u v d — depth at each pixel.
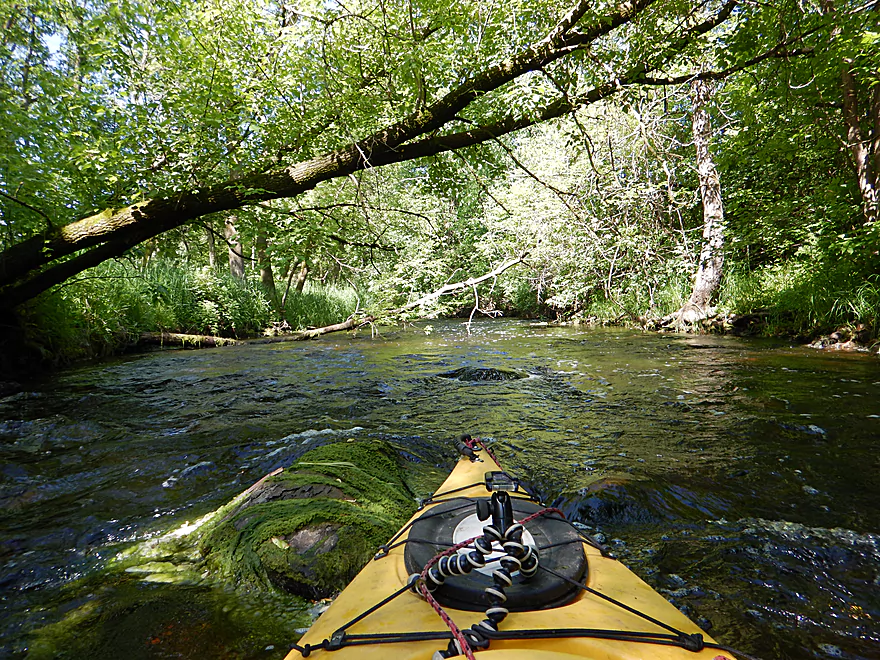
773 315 11.03
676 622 1.37
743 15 6.51
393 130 6.78
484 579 1.42
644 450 4.21
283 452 4.13
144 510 3.25
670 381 6.87
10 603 2.25
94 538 2.87
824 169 11.18
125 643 1.97
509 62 6.12
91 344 10.35
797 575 2.46
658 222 11.32
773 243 12.81
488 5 6.02
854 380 6.46
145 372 8.58
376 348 11.72
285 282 21.39
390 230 10.41
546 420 5.21
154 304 12.93
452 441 4.54
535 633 1.23
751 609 2.21
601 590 1.50
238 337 15.01
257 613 2.15
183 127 6.73
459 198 13.74
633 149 8.98
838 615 2.17
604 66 6.21
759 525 2.94
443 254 13.23
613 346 10.70
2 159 6.02
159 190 6.65
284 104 7.06
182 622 2.09
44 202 6.73
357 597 1.53
